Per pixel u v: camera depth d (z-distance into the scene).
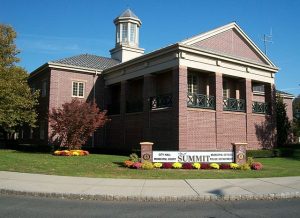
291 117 43.03
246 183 12.24
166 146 23.14
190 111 23.03
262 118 28.12
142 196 9.83
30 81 34.19
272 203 9.54
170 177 13.55
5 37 29.03
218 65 25.20
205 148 23.50
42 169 15.42
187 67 23.38
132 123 26.94
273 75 29.47
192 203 9.46
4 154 23.09
